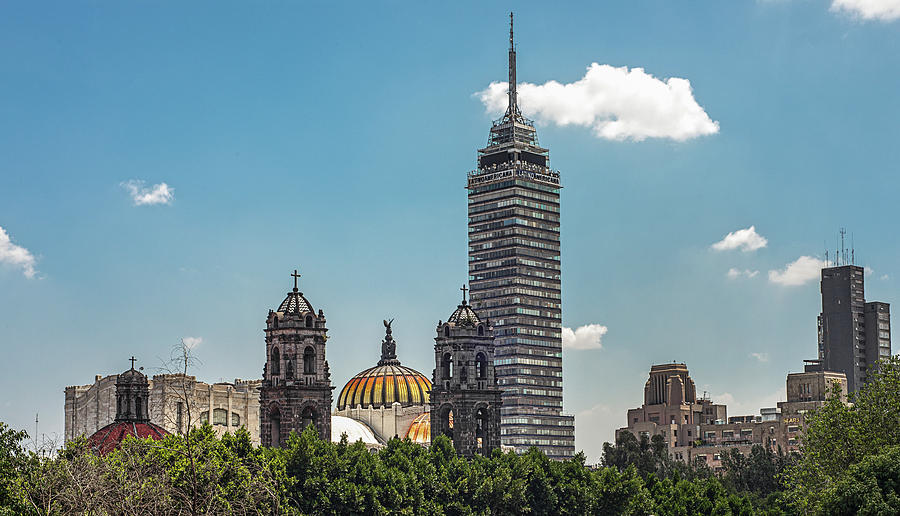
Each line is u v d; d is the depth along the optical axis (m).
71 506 107.06
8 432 139.12
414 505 198.12
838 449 167.62
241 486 124.12
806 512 166.12
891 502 139.75
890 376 169.75
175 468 127.88
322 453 196.50
